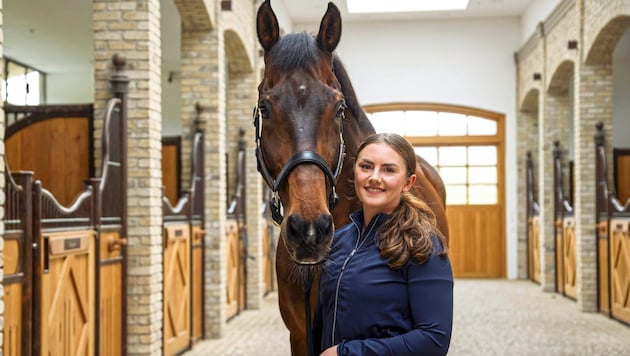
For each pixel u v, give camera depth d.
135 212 5.33
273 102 2.24
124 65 5.22
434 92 14.43
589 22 8.97
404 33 14.48
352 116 2.76
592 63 9.27
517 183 14.31
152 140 5.39
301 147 2.16
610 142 9.30
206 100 7.47
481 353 6.59
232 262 8.79
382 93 14.48
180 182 8.23
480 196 14.50
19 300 3.60
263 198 11.32
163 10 9.65
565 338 7.38
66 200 5.56
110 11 5.36
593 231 9.37
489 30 14.35
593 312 9.35
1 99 3.08
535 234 13.49
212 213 7.45
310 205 2.07
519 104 14.17
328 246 2.04
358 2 13.49
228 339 7.31
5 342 3.45
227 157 9.49
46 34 10.95
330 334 1.97
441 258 1.88
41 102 13.68
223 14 7.74
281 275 2.70
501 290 12.23
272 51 2.38
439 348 1.81
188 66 7.47
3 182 3.12
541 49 11.99
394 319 1.87
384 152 1.97
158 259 5.52
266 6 2.43
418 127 14.59
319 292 2.07
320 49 2.39
